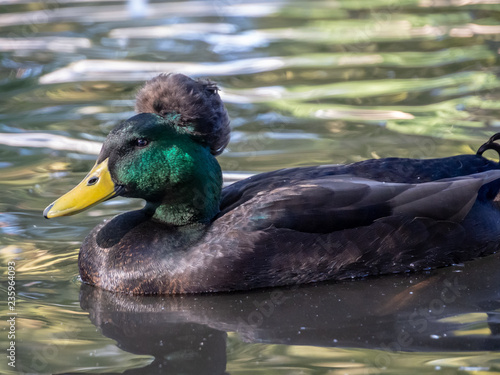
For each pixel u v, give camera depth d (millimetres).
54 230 11797
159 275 10086
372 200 10266
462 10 23297
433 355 8305
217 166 10461
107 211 12422
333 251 10242
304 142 14828
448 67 18719
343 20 22922
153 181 10133
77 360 8461
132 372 8164
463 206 10414
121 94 17688
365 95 17250
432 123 15516
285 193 10297
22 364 8352
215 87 10461
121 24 22984
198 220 10344
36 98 17594
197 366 8289
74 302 9938
